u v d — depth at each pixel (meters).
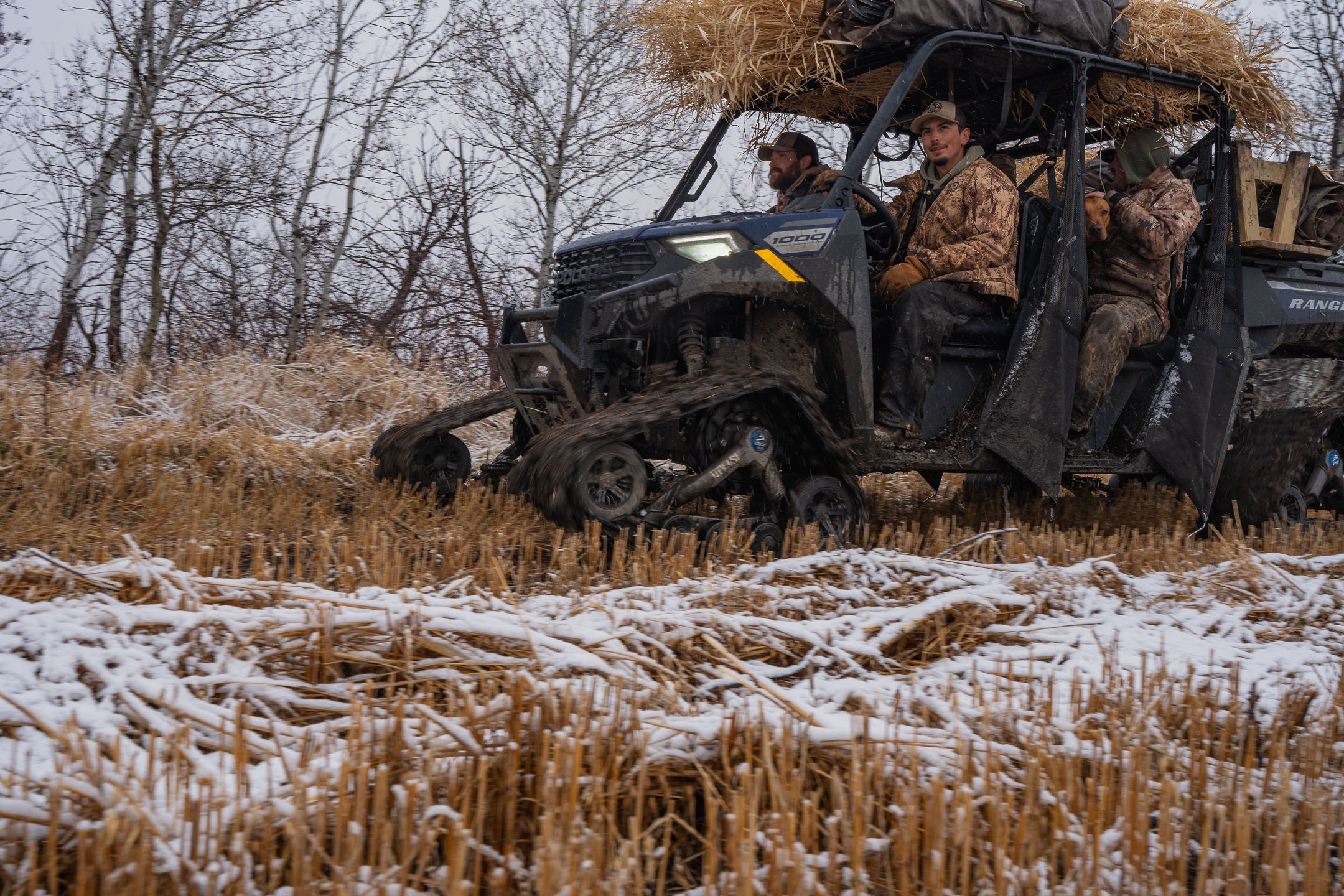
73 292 8.05
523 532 4.42
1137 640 3.13
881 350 5.14
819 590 3.23
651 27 5.59
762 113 5.92
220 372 7.20
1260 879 1.95
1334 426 6.57
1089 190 6.02
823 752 2.19
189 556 3.48
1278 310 6.24
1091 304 5.65
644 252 4.69
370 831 1.80
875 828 1.96
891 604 3.27
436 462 5.74
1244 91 5.93
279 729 2.08
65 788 1.72
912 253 5.16
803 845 1.80
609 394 4.71
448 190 10.04
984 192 5.07
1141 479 6.94
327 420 7.42
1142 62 5.59
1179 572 4.08
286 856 1.74
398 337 9.85
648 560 3.71
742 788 1.94
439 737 2.08
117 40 8.15
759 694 2.50
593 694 2.21
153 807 1.73
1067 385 5.19
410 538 4.40
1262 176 6.07
